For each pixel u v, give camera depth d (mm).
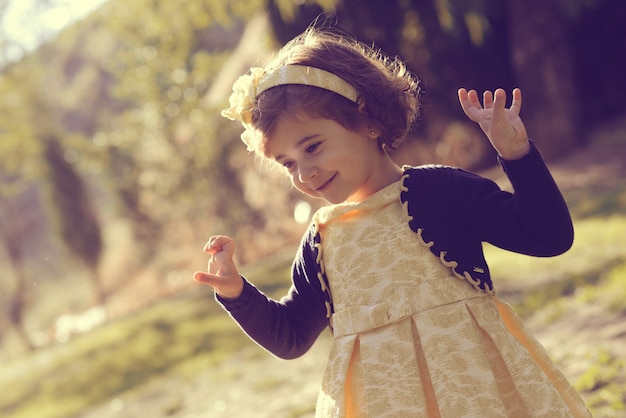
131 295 29703
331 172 2367
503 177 16531
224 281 2541
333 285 2455
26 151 26594
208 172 23828
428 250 2350
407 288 2324
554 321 6512
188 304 15953
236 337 11867
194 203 24422
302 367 8180
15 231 29188
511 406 2281
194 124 23609
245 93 2500
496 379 2283
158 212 25672
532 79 17938
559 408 2242
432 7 14945
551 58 17859
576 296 7145
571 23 20656
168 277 26328
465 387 2225
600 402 4371
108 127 28203
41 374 14578
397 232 2383
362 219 2449
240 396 7766
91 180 33969
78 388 12266
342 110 2350
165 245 25875
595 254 8742
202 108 22875
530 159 2217
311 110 2328
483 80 17969
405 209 2385
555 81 17844
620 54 20609
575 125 17891
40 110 26750
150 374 11422
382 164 2471
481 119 2252
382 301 2344
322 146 2352
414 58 16328
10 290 31609
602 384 4633
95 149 25484
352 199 2512
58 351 17906
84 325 28109
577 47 20688
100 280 28719
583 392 4625
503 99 2154
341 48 2461
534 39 17938
